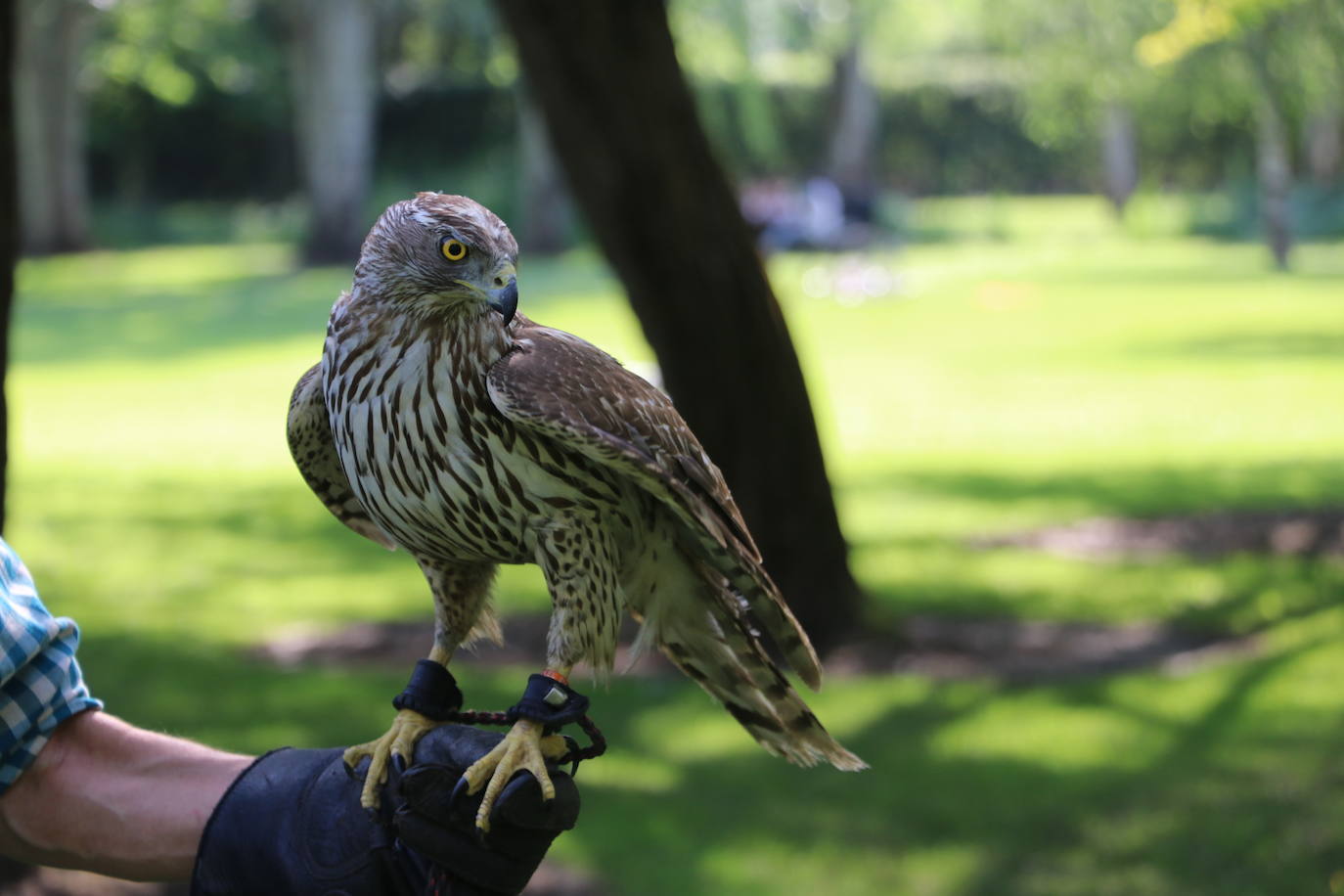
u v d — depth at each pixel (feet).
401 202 8.12
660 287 26.09
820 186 142.92
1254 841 19.61
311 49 137.69
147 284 121.29
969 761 22.84
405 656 28.81
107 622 31.17
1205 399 59.77
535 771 7.36
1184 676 26.81
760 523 27.86
